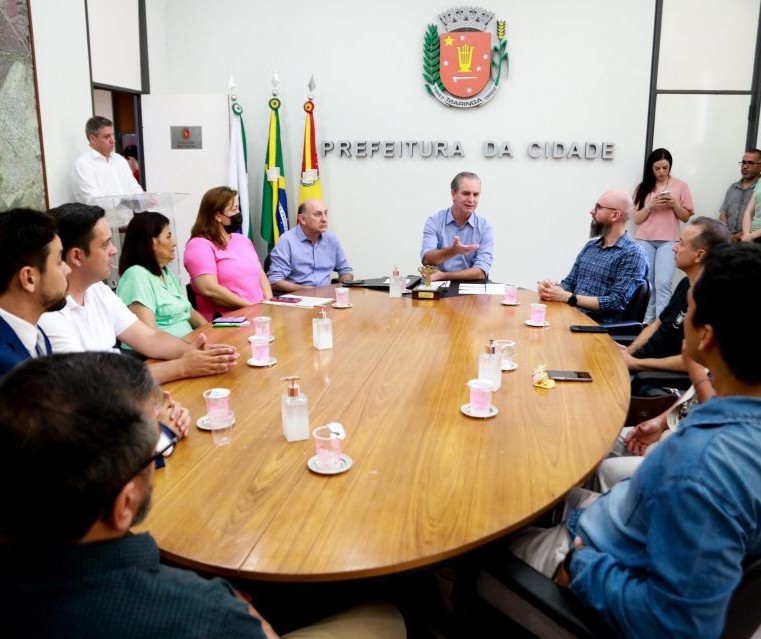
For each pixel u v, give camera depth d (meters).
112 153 4.34
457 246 3.67
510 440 1.54
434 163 5.53
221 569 1.06
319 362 2.18
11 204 3.62
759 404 1.01
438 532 1.15
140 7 5.18
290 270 4.01
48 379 0.70
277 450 1.48
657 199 5.12
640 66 5.25
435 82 5.38
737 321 1.02
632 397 2.43
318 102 5.52
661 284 5.27
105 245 2.15
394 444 1.52
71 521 0.68
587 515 1.27
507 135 5.43
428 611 1.64
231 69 5.54
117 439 0.70
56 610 0.68
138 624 0.70
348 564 1.06
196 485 1.32
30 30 3.73
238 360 2.21
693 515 0.95
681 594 0.95
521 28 5.27
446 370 2.09
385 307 3.12
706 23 5.20
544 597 1.12
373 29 5.37
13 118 3.61
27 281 1.60
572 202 5.49
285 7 5.41
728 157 5.40
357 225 5.69
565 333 2.61
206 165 5.28
